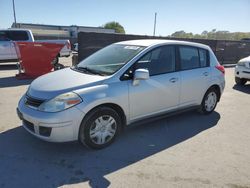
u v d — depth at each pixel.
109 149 3.83
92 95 3.51
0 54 12.55
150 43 4.47
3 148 3.75
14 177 3.06
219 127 4.92
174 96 4.63
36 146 3.84
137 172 3.25
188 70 4.88
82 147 3.85
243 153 3.89
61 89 3.50
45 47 9.55
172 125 4.92
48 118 3.31
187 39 14.41
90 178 3.09
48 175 3.13
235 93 8.12
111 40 11.31
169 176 3.18
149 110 4.29
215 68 5.49
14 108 5.60
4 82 8.55
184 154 3.77
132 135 4.37
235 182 3.12
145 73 3.78
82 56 10.53
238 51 17.88
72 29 53.22
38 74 9.71
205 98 5.43
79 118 3.44
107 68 4.07
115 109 3.91
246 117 5.61
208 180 3.14
